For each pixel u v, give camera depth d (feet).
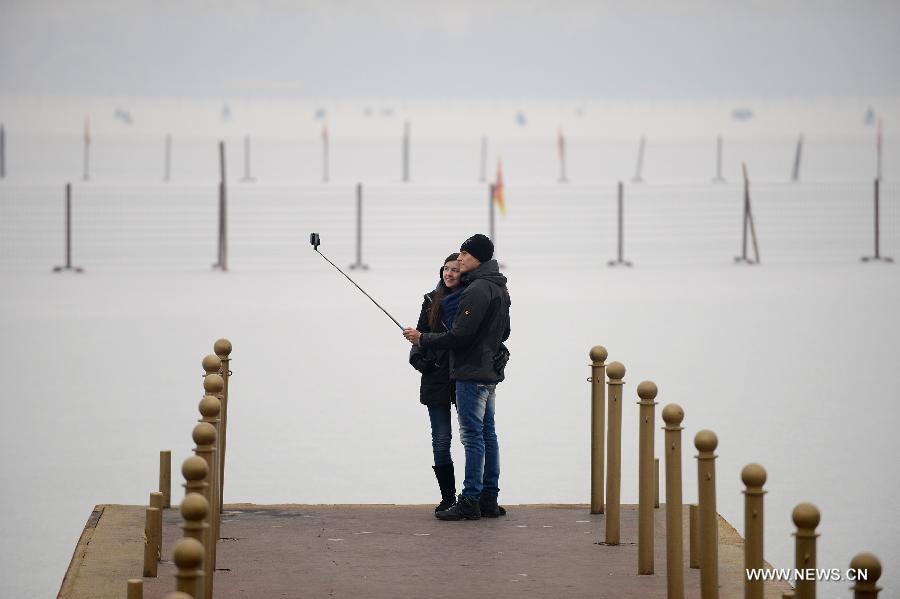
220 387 73.67
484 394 87.61
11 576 81.25
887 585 77.51
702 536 65.51
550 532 85.30
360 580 74.13
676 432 68.18
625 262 296.30
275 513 90.17
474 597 71.05
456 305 88.99
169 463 90.68
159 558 76.43
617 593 71.77
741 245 337.93
